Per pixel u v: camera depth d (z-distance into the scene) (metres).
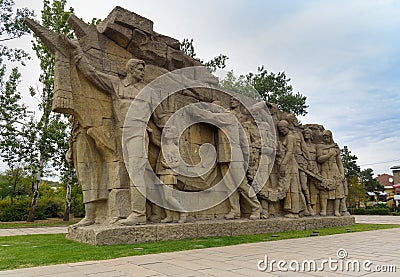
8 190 31.61
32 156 19.89
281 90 32.16
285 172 13.71
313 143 16.41
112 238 8.05
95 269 5.45
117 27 9.90
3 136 19.17
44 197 30.84
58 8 21.36
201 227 9.79
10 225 18.64
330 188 15.39
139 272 5.24
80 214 27.70
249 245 8.32
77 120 9.12
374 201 57.16
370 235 11.03
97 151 9.30
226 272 5.27
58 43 8.80
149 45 10.51
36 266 5.72
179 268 5.54
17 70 19.56
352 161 47.53
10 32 19.33
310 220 13.48
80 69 8.85
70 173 21.14
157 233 8.77
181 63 11.39
